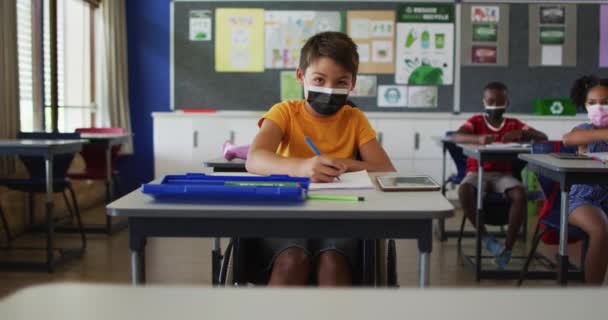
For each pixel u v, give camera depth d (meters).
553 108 5.53
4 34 3.86
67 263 3.33
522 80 5.73
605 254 2.15
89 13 5.50
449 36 5.71
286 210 1.07
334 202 1.15
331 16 5.70
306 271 1.40
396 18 5.70
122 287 0.46
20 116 4.15
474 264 3.20
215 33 5.76
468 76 5.74
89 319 0.40
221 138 5.60
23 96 4.40
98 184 5.50
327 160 1.37
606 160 2.09
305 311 0.41
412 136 5.59
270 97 5.79
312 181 1.37
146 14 5.92
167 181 1.21
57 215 4.71
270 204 1.12
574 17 5.70
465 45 5.71
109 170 4.27
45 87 4.71
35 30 4.48
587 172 2.02
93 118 5.62
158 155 5.62
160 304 0.43
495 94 3.80
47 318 0.40
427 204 1.13
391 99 5.75
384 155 1.76
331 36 1.62
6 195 3.97
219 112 5.64
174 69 5.80
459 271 3.21
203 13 5.75
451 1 5.68
